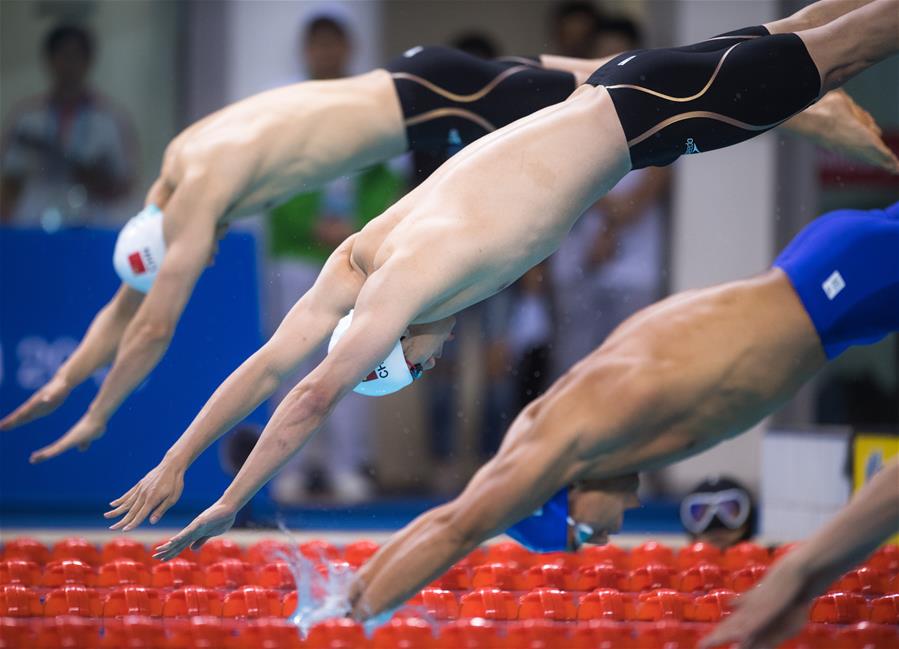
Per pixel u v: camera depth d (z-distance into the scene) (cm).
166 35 3181
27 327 2417
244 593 1442
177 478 1191
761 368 1310
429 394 2961
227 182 1616
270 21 3167
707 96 1269
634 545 2050
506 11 3441
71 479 2389
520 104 1692
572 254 2934
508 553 1847
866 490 915
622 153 1257
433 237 1148
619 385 1281
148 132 3206
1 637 1252
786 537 2092
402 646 1288
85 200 3106
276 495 2738
